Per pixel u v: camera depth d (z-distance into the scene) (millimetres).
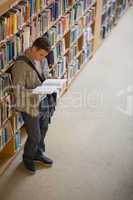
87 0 5629
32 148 3998
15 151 4297
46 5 4426
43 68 3824
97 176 4109
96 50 6605
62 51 5074
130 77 5922
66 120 4941
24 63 3582
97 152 4445
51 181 4039
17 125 4227
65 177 4090
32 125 3830
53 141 4590
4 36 3629
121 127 4863
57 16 4754
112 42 6930
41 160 4215
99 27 6453
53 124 4867
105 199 3824
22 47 3975
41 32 4398
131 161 4316
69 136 4680
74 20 5285
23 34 3947
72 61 5516
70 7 5102
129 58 6430
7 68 3766
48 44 3576
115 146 4543
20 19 3850
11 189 3930
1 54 3605
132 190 3932
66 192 3904
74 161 4309
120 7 7652
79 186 3980
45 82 3832
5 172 4137
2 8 3469
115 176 4113
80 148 4496
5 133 4012
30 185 3984
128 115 5086
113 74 5980
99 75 5941
